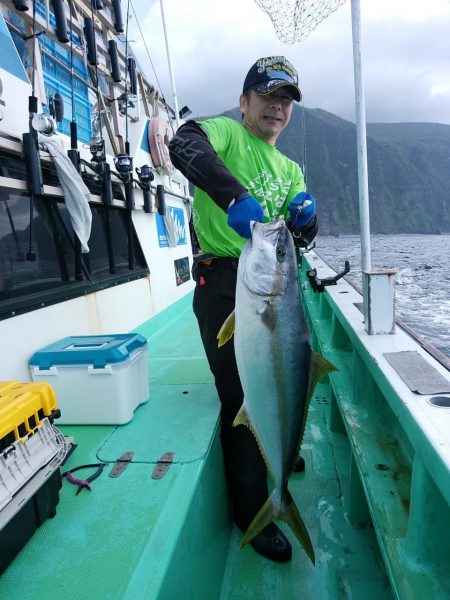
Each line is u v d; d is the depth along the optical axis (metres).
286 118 1.89
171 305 4.67
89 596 1.07
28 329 2.24
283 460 1.49
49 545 1.26
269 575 1.75
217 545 1.75
